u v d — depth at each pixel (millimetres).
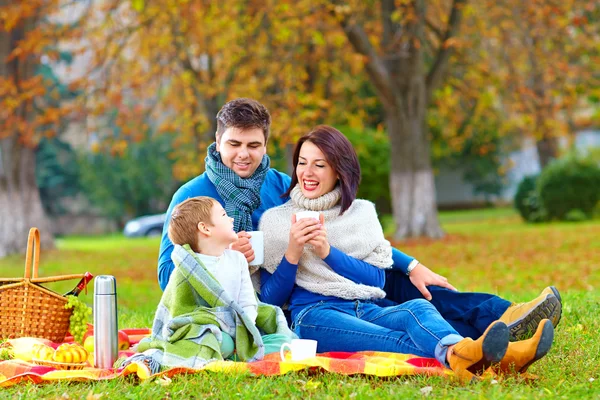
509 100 19656
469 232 19797
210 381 3691
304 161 4488
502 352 3590
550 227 20000
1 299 4750
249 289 4223
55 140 36531
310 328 4293
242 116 4539
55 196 37938
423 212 16984
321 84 18531
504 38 17594
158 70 17219
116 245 23859
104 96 17312
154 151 35688
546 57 17312
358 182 4555
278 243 4512
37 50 15977
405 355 4016
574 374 3971
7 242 17266
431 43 17547
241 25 15742
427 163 17047
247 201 4598
